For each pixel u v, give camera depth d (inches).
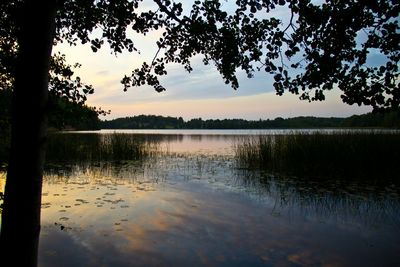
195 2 128.8
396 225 231.6
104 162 576.7
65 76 118.8
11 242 77.6
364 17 110.3
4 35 112.4
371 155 472.7
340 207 278.8
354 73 120.1
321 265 168.4
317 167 480.7
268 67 127.6
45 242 192.1
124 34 134.4
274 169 484.4
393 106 116.0
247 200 303.4
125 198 307.0
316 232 217.0
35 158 79.0
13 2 103.2
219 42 135.7
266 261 172.2
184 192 336.8
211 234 211.0
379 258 177.0
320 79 120.6
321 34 119.1
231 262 170.2
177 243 194.9
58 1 85.9
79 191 336.8
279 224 233.0
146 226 224.8
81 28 132.5
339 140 526.9
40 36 78.7
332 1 115.4
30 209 78.7
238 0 122.8
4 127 123.6
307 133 579.8
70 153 612.7
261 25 128.5
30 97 78.2
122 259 171.3
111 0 124.3
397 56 113.3
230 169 494.0
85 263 165.5
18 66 79.2
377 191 337.7
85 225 224.7
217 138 1595.7
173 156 677.3
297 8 117.0
